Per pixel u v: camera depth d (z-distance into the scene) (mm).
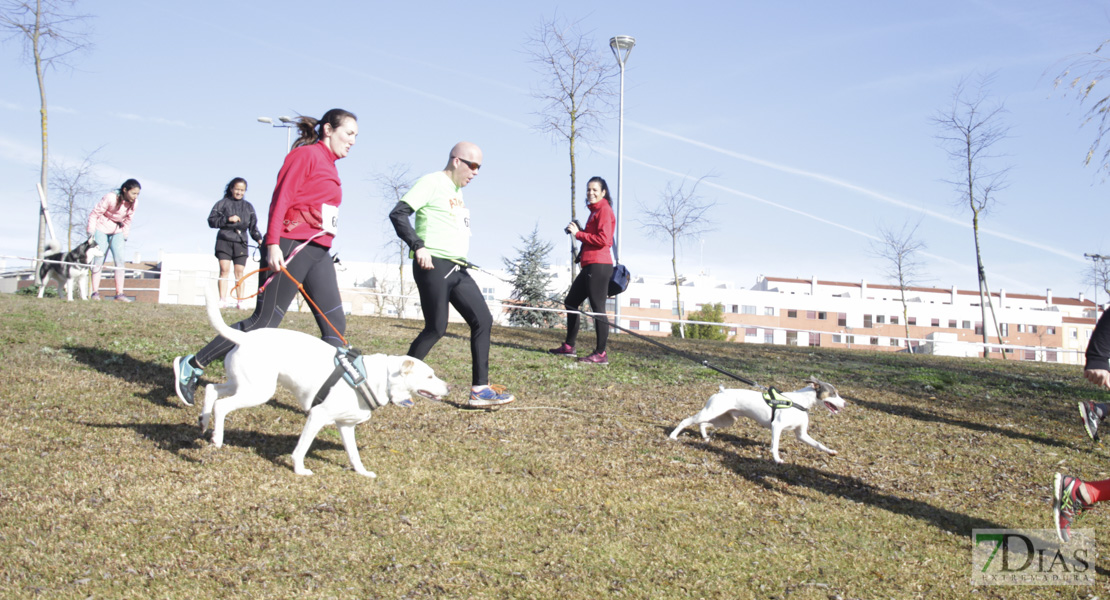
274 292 5582
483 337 6527
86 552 3598
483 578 3662
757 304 62000
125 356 7406
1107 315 4523
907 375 10180
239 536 3893
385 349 9125
